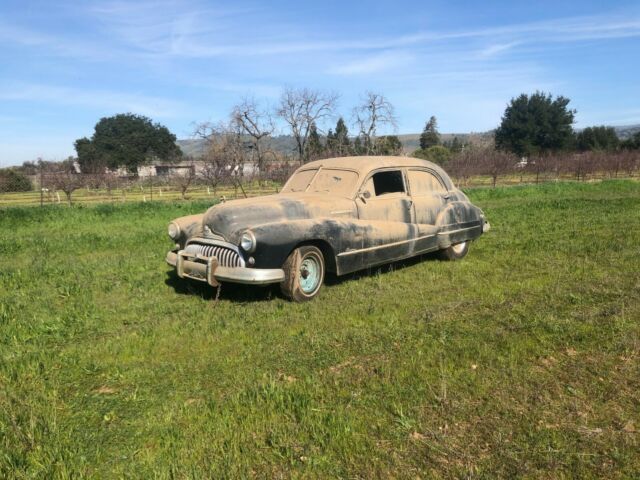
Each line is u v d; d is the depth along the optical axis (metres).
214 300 5.97
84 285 6.70
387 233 6.76
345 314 5.37
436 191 7.90
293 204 6.09
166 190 45.66
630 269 6.90
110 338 4.79
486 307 5.50
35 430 3.13
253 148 41.88
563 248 8.47
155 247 9.64
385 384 3.70
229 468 2.77
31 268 7.68
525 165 42.38
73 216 15.16
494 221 12.48
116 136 93.00
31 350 4.51
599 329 4.67
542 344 4.39
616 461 2.84
